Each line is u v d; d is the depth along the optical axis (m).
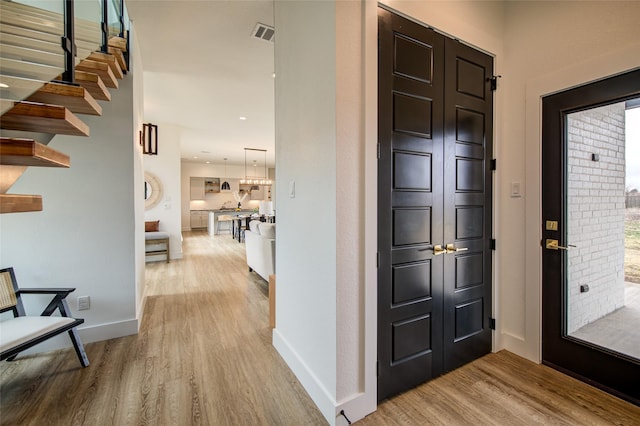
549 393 1.82
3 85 1.55
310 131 1.80
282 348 2.26
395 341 1.79
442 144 1.97
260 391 1.86
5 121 1.45
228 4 2.43
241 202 13.01
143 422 1.60
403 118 1.79
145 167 6.02
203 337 2.61
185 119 5.71
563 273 2.03
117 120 2.62
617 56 1.73
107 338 2.56
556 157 2.04
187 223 11.88
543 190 2.11
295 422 1.61
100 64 2.13
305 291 1.90
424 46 1.88
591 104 1.86
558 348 2.05
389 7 1.71
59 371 2.07
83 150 2.50
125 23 2.65
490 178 2.25
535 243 2.14
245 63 3.44
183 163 11.67
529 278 2.18
